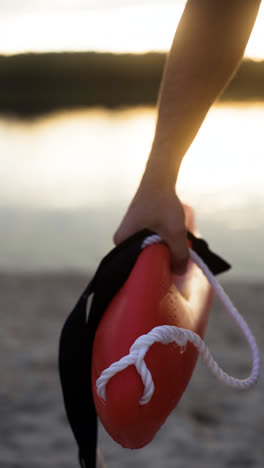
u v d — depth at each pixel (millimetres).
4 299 6457
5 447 3055
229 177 16688
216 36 961
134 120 45156
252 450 3088
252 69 64812
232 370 4172
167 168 981
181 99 978
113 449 3104
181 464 2930
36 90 85438
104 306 917
